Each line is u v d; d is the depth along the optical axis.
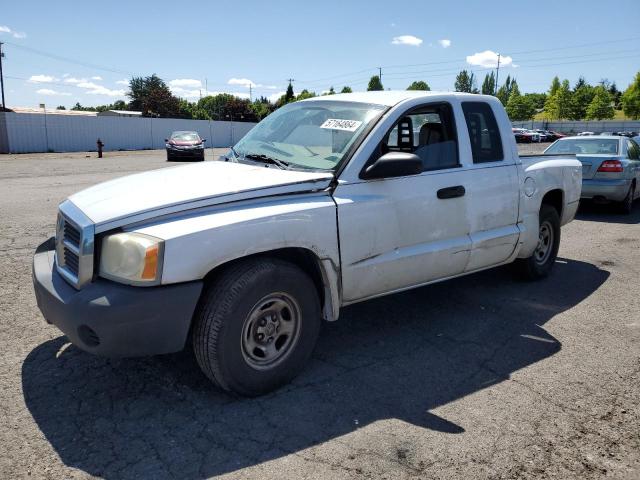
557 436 2.96
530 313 4.89
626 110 80.88
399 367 3.78
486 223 4.55
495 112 4.79
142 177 3.76
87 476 2.56
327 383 3.52
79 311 2.86
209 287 3.17
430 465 2.69
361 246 3.65
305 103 4.57
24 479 2.53
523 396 3.40
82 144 38.66
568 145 11.08
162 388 3.39
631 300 5.29
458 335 4.37
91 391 3.34
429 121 4.29
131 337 2.86
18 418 3.03
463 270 4.51
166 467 2.63
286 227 3.25
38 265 3.49
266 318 3.29
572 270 6.37
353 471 2.63
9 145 34.91
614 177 10.06
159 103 73.94
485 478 2.60
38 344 3.99
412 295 5.33
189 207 3.09
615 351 4.10
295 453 2.76
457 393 3.42
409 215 3.92
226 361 3.09
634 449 2.86
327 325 4.53
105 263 2.97
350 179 3.64
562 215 5.97
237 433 2.93
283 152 4.03
